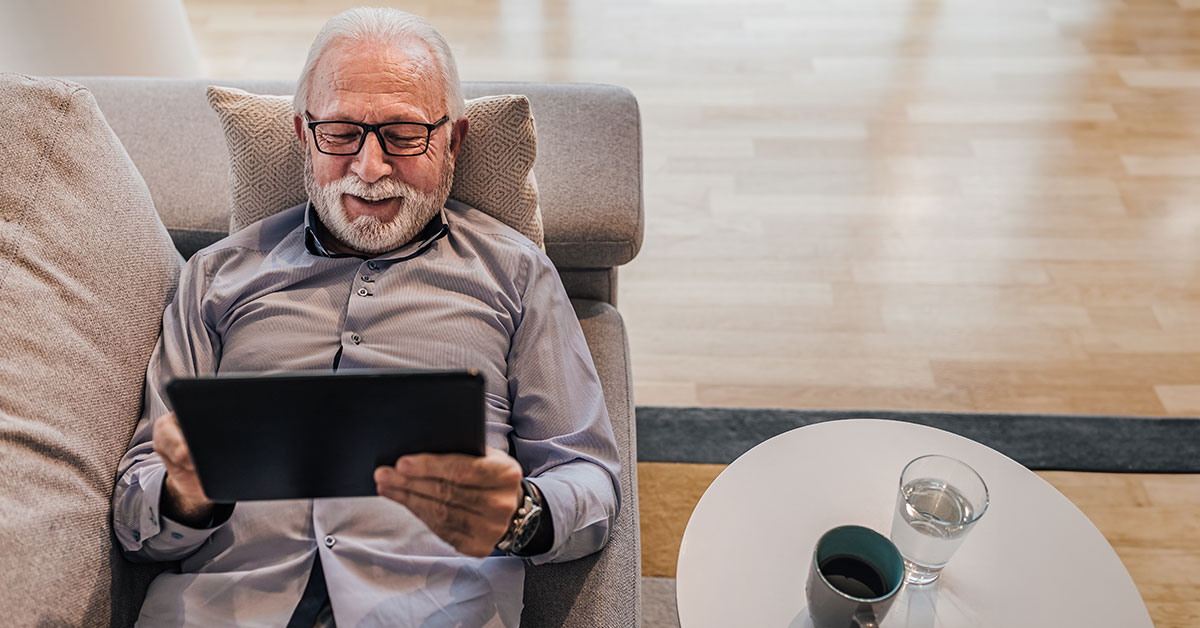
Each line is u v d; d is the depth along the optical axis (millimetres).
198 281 1314
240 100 1389
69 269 1146
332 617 1134
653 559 1652
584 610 1176
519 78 2717
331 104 1226
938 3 3033
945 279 2139
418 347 1252
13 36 1854
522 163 1402
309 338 1266
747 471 1223
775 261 2188
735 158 2457
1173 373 1936
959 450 1245
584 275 1620
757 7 3021
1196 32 2879
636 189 1602
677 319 2068
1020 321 2045
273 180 1395
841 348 2002
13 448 1021
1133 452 1790
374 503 1151
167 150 1636
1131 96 2639
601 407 1279
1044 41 2857
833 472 1222
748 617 1084
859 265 2174
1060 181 2379
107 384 1157
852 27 2928
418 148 1242
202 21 2977
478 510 960
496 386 1274
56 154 1177
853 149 2480
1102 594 1093
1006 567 1119
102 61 2057
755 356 1992
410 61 1239
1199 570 1618
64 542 1042
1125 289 2107
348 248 1352
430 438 898
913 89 2678
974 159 2445
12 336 1061
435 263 1312
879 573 1010
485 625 1108
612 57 2807
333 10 3033
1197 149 2465
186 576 1138
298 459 905
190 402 844
